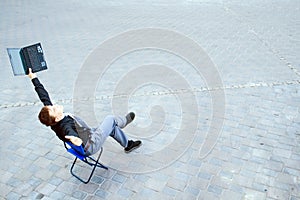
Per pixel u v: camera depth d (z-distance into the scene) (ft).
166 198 13.38
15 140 17.56
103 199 13.53
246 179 14.07
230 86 21.99
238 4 43.45
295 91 21.07
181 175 14.52
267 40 30.14
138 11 42.22
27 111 20.43
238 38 30.94
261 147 15.99
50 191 14.07
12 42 33.14
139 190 13.87
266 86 21.83
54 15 42.50
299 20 35.58
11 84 24.21
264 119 18.21
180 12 40.78
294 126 17.49
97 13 42.32
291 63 25.17
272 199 13.01
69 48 30.71
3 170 15.37
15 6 47.88
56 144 17.13
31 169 15.39
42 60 14.52
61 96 22.06
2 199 13.71
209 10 41.06
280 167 14.64
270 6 41.70
